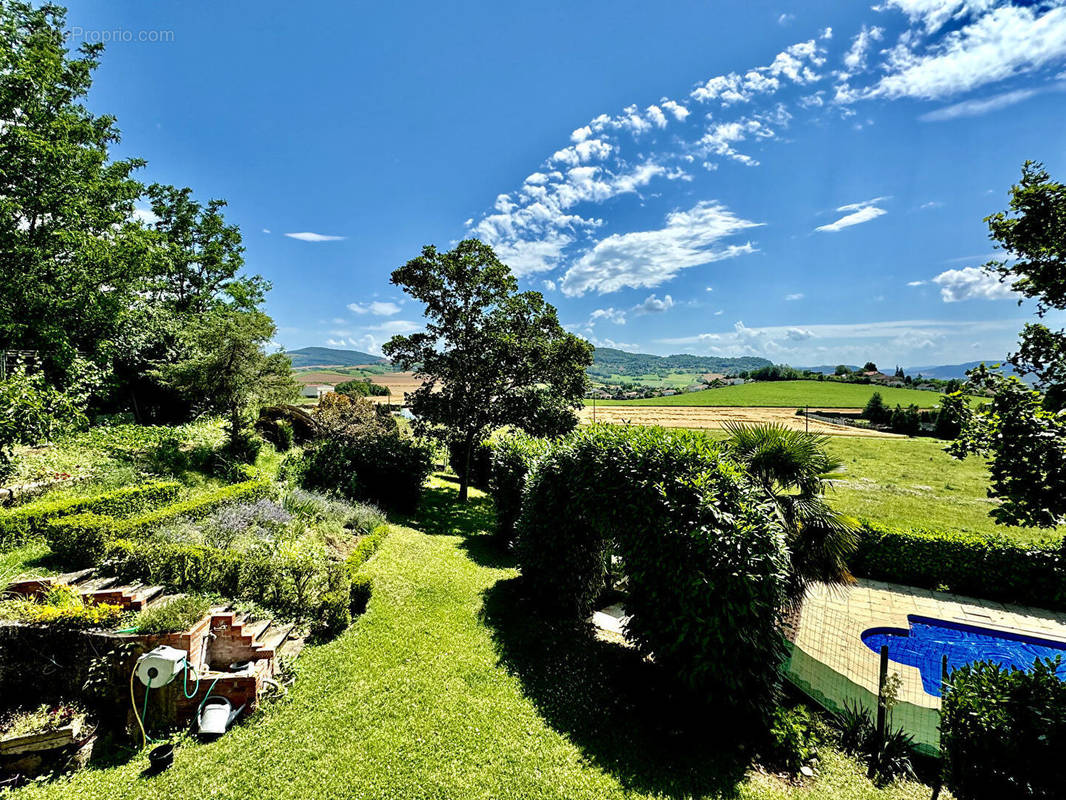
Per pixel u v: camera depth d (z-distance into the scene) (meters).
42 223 17.73
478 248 19.33
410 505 15.95
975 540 12.27
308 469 14.53
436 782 4.64
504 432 19.94
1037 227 4.91
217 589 6.96
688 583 6.05
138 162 21.84
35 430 8.89
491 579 10.34
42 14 18.41
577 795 4.66
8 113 16.52
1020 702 4.27
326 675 6.21
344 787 4.50
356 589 7.95
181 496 10.77
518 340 19.06
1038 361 5.04
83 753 4.72
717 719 6.05
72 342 18.44
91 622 5.36
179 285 27.88
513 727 5.59
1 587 6.11
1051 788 3.96
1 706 4.91
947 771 4.86
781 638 6.17
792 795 5.00
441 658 6.89
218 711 5.10
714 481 6.51
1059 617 10.98
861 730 6.28
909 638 10.34
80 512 8.31
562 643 7.82
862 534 13.16
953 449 4.91
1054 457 4.11
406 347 19.62
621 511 7.27
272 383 16.64
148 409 20.67
